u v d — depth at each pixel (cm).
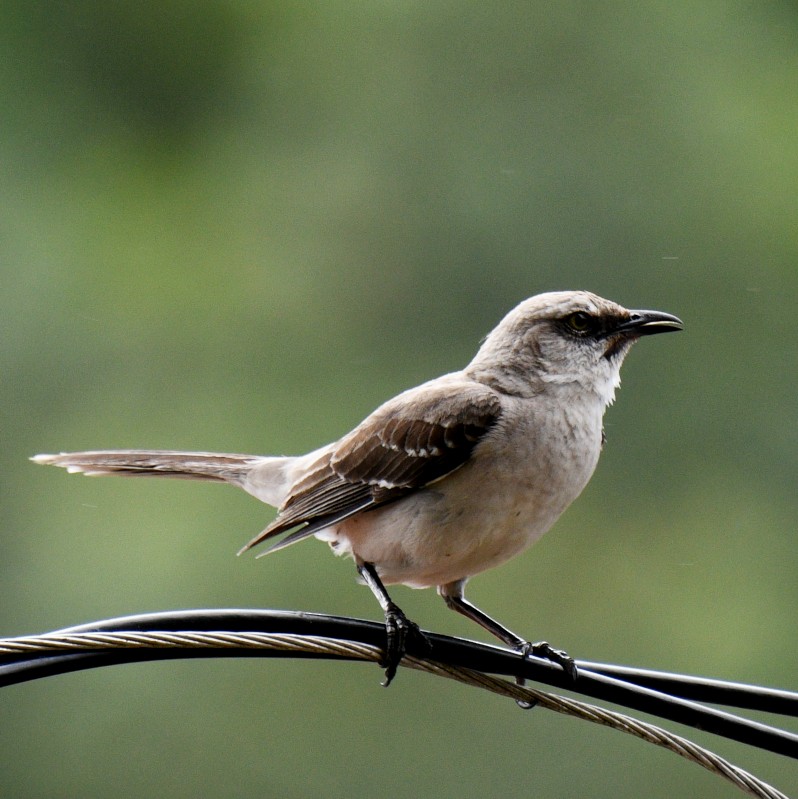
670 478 1348
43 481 1330
